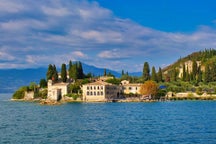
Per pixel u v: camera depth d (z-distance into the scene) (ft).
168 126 307.99
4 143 225.97
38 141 232.94
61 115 438.81
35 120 375.86
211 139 236.63
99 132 274.36
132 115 425.69
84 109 547.90
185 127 299.58
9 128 302.66
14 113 483.92
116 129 291.58
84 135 258.78
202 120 356.38
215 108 535.60
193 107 562.66
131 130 284.00
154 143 223.92
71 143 225.76
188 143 222.89
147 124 326.03
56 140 236.84
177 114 432.25
